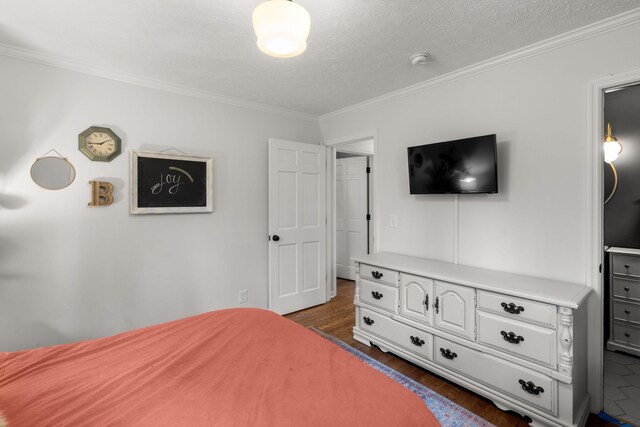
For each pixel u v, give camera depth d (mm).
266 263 3480
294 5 1211
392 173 3098
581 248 1960
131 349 1372
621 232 2816
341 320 3344
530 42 2068
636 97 2721
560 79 2029
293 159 3535
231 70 2508
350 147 4414
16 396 1044
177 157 2814
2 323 2152
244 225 3301
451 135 2619
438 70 2514
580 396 1821
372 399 1008
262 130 3426
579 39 1932
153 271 2748
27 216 2207
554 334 1701
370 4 1655
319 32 1931
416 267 2447
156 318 2770
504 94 2295
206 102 3023
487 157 2268
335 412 942
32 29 1895
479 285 1981
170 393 1047
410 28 1896
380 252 3211
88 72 2406
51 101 2273
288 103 3346
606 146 2811
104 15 1752
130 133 2611
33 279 2240
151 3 1646
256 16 1228
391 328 2547
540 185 2129
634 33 1755
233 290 3230
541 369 1744
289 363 1236
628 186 2777
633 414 1915
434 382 2217
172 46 2117
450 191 2508
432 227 2766
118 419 927
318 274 3789
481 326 1993
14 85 2146
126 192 2596
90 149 2408
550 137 2080
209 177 3000
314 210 3734
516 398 1850
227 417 927
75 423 915
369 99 3213
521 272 2225
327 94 3072
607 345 2699
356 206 4898
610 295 2668
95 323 2479
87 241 2432
